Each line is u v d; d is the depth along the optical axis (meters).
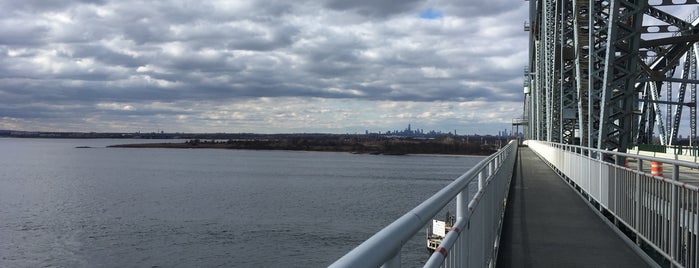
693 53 47.03
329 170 110.75
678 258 5.88
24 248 40.59
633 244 7.70
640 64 15.03
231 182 85.12
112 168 123.56
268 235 42.03
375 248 1.61
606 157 13.15
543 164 27.22
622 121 13.12
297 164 138.00
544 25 39.28
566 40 29.83
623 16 12.55
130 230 46.38
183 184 83.06
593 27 14.95
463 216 3.55
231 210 55.41
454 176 92.00
